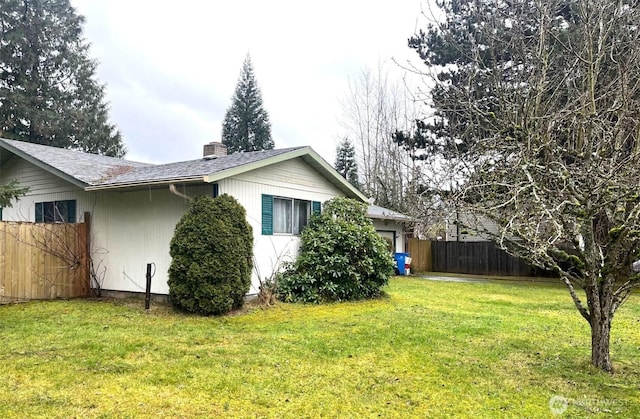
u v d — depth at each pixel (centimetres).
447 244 2130
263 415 401
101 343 630
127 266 1036
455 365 548
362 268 1081
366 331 725
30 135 2514
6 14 2477
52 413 394
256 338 676
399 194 2508
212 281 855
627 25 662
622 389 467
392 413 408
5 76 2488
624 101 540
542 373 518
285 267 1072
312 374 511
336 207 1167
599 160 486
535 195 449
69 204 1153
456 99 830
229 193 938
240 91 4388
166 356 575
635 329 761
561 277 550
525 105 611
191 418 393
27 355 567
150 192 1005
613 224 523
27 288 995
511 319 843
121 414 396
